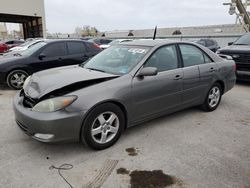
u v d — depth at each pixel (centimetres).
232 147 351
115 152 331
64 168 293
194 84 441
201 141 368
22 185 262
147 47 399
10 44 1984
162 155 325
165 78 388
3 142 355
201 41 1603
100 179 273
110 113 333
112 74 360
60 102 295
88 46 777
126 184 265
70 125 298
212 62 482
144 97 364
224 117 471
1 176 277
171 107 415
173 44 423
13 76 664
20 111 316
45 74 380
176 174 284
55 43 718
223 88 514
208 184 267
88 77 339
